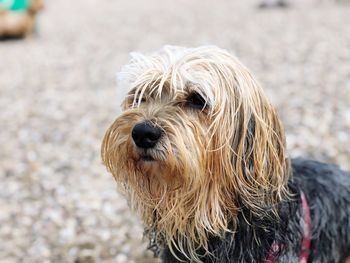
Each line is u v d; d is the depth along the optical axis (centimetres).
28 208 126
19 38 353
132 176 74
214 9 422
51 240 114
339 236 82
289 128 151
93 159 150
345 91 178
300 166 83
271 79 201
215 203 71
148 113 70
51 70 262
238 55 246
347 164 128
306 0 417
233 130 70
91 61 273
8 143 167
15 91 228
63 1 560
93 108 194
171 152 69
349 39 256
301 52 239
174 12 425
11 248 112
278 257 73
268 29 306
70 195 130
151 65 73
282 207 73
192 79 70
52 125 180
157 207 74
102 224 117
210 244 73
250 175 70
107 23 397
